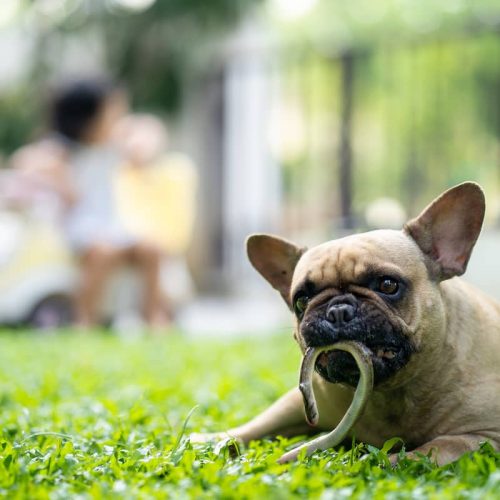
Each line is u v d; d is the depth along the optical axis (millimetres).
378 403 4289
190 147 18266
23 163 12383
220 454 4074
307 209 18938
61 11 18812
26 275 11875
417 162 16969
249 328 13211
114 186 12469
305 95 17891
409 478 3658
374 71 19781
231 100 17750
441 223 4324
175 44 18172
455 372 4211
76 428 5066
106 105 12445
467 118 18547
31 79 19141
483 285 11570
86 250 12086
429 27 23562
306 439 4820
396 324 3994
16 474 3666
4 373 7676
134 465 3932
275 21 24719
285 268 4801
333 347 3928
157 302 12352
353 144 15320
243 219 17766
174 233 13008
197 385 7016
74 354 9070
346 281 4078
